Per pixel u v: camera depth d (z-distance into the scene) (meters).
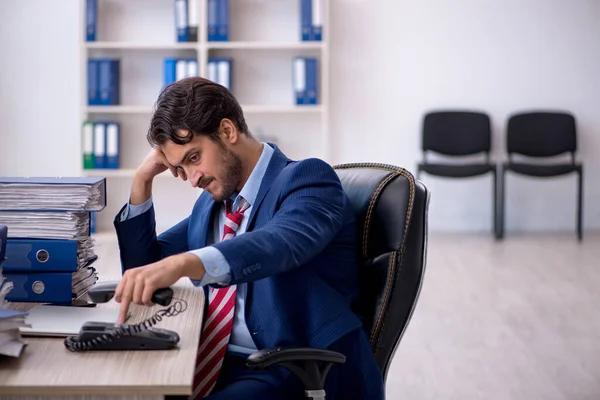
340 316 1.71
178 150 1.69
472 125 6.72
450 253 6.06
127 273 1.39
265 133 6.76
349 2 6.77
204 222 1.93
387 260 1.83
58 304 1.74
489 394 3.22
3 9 6.63
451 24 6.82
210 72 6.41
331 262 1.80
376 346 1.81
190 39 6.42
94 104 6.45
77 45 6.68
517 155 7.00
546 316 4.35
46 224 1.72
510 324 4.21
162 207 6.88
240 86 6.72
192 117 1.66
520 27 6.85
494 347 3.83
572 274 5.35
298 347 1.61
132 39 6.68
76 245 1.71
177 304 1.77
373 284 1.85
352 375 1.73
